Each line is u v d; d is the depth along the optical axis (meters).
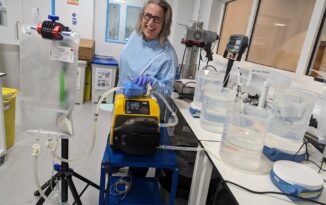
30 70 1.11
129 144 1.17
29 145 2.43
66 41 1.09
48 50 1.09
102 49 4.34
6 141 2.27
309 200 0.84
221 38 3.33
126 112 1.21
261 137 1.10
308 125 1.25
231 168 1.03
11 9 3.70
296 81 1.74
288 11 2.05
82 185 1.94
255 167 1.04
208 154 1.14
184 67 2.46
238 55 1.75
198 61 2.62
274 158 1.08
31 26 1.06
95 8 4.10
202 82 1.83
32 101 1.16
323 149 1.15
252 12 2.48
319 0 1.61
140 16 1.77
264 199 0.84
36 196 1.76
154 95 1.51
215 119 1.43
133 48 1.78
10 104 2.28
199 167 1.31
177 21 4.04
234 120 1.18
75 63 1.13
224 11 3.31
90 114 3.51
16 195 1.75
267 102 1.43
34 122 1.19
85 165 2.23
